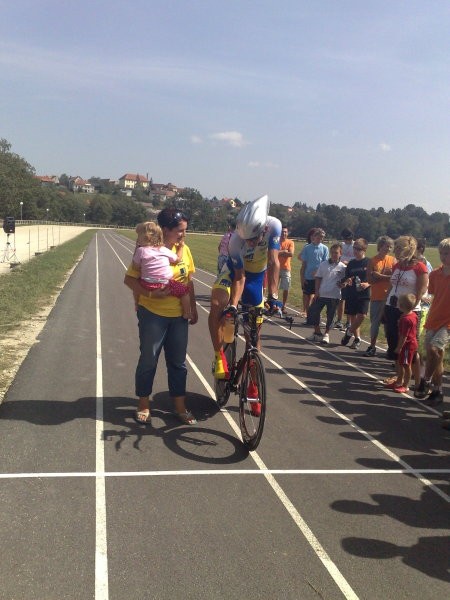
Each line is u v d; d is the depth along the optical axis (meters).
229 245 4.58
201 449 4.27
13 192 106.12
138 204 138.00
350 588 2.71
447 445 4.72
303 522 3.29
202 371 6.57
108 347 7.57
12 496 3.38
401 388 6.28
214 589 2.63
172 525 3.16
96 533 3.03
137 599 2.52
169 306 4.60
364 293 8.55
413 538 3.20
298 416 5.23
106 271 20.58
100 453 4.07
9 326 8.47
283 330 10.02
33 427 4.48
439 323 5.73
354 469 4.11
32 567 2.70
